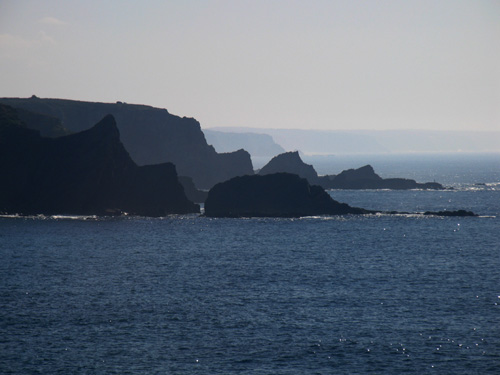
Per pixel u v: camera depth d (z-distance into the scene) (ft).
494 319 313.53
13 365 256.73
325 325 304.30
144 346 277.23
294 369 255.29
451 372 253.85
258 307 333.83
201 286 380.37
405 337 288.51
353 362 262.06
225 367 256.52
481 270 433.07
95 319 312.71
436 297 354.74
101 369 253.65
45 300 346.33
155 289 372.58
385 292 366.22
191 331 295.69
